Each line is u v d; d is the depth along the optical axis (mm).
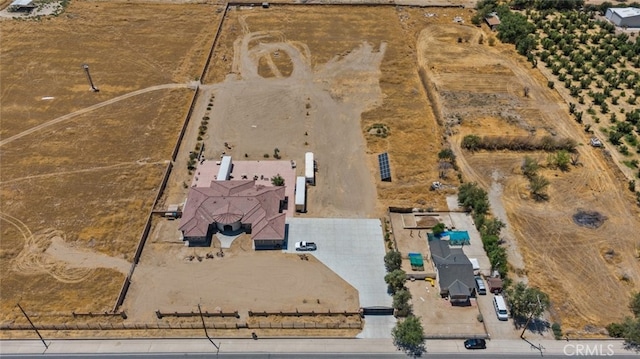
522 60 128125
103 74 119438
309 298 71250
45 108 108125
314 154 97312
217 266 75625
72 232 80938
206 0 154750
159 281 73438
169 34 136500
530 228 81938
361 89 116312
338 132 103125
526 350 65000
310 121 106062
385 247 78938
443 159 95688
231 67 123312
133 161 95125
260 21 144000
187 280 73625
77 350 64938
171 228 81750
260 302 70625
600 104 111062
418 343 64438
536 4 153625
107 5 150500
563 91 116375
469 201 84500
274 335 66812
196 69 122250
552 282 73500
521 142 98438
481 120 106062
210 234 80562
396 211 85000
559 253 77875
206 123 104812
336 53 129750
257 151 98000
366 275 74625
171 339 66188
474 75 121562
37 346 65375
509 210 85125
